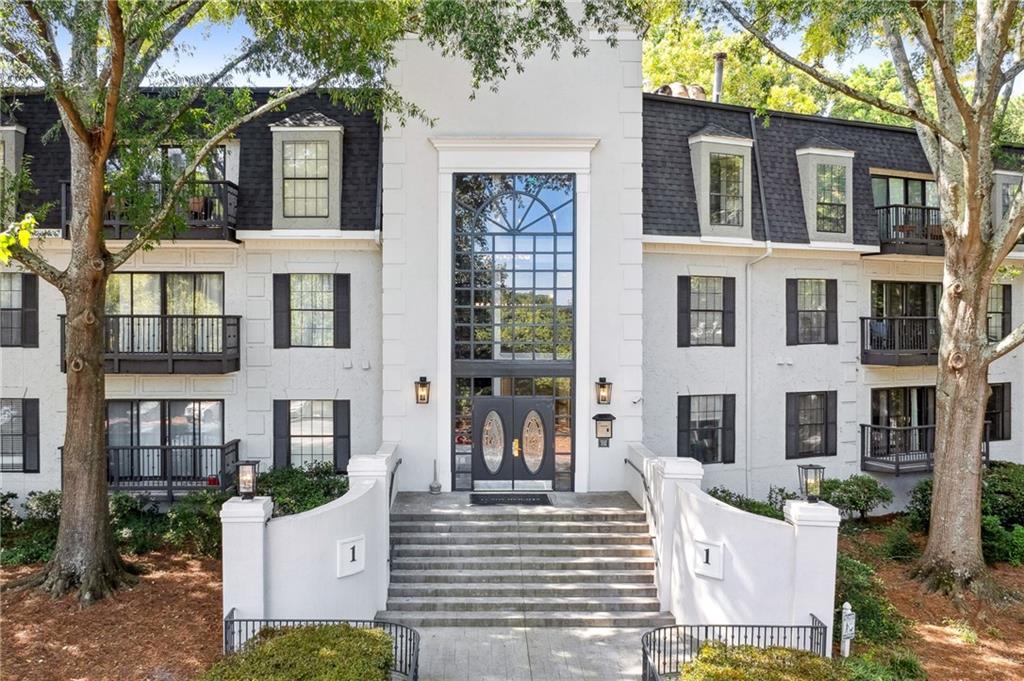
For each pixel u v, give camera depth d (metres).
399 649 9.45
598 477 14.05
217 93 11.45
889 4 9.02
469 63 13.95
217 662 7.93
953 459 12.00
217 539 12.50
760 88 12.59
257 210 14.73
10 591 10.52
